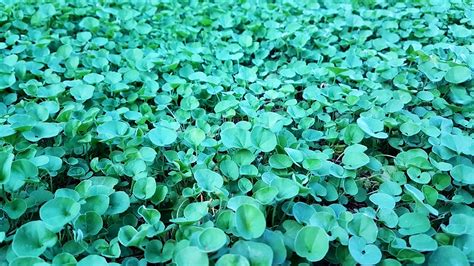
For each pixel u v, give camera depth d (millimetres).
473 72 471
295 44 544
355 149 359
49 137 366
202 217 290
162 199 314
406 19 637
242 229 261
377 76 487
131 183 343
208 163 344
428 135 377
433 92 459
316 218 281
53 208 272
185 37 583
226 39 592
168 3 676
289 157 345
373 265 265
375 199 310
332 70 471
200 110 429
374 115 409
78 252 270
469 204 337
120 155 357
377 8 699
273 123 378
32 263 246
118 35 577
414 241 273
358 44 567
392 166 366
